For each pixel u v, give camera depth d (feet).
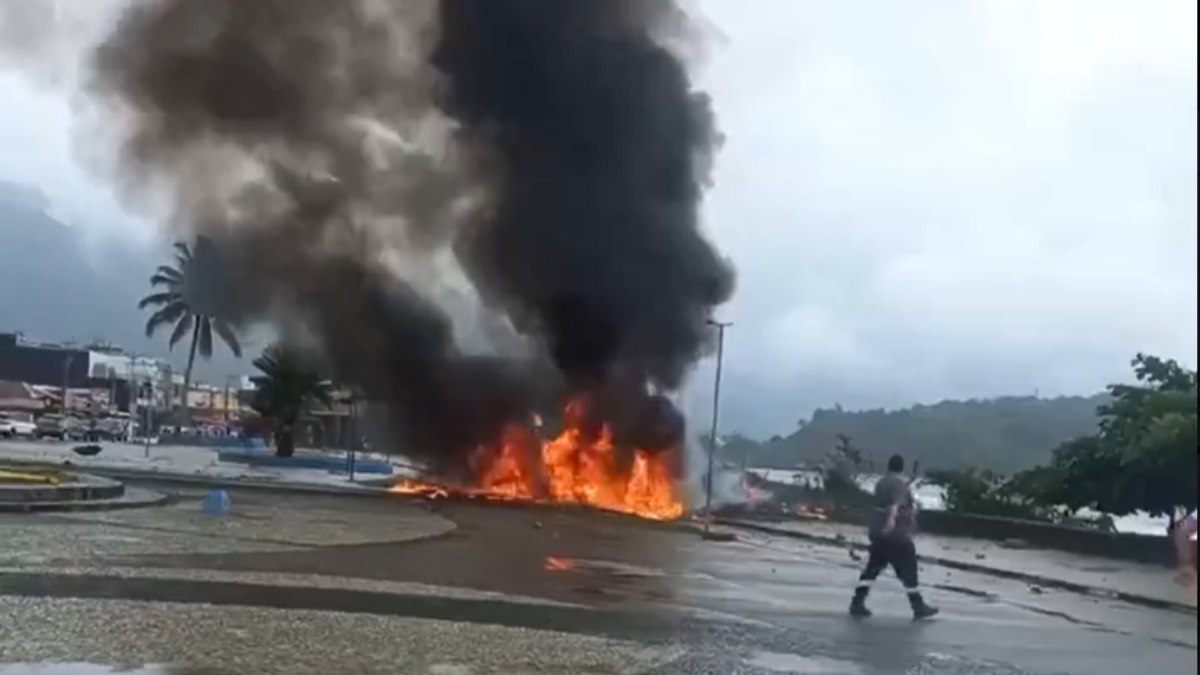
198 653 32.89
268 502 105.60
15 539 60.08
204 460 192.65
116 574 49.06
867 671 35.40
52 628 35.35
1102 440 98.89
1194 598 26.45
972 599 58.39
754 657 37.04
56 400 347.15
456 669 32.60
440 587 51.39
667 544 87.86
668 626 43.09
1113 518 96.17
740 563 73.26
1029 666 37.70
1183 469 84.02
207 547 62.49
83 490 85.35
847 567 72.90
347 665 32.37
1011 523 99.40
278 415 208.03
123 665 30.73
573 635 39.70
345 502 114.01
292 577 51.75
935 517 109.91
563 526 102.01
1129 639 44.57
